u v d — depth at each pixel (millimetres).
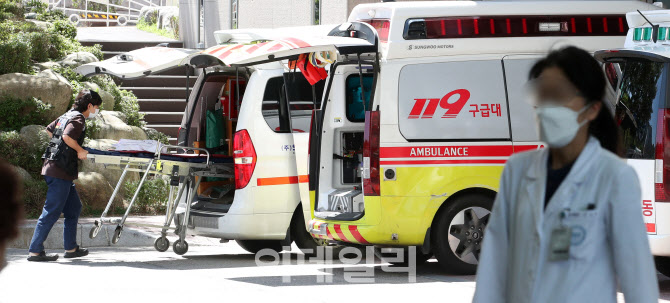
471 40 13883
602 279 4984
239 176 15586
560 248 4992
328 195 14953
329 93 15023
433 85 13766
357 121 15195
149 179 23125
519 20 14008
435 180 13641
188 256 17109
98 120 24188
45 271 14695
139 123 27984
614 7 14258
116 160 15867
